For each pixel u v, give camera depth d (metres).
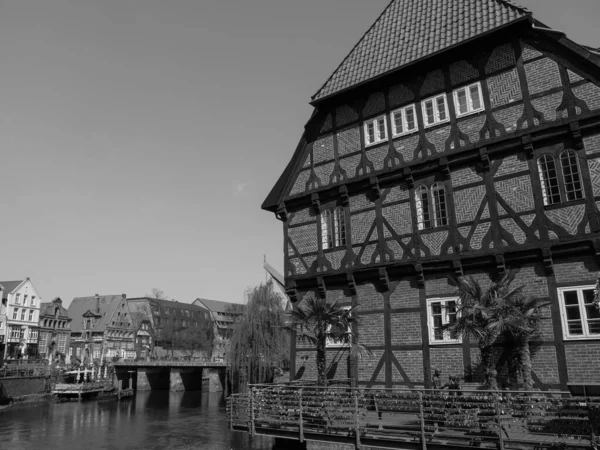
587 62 13.87
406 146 17.11
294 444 14.36
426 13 18.30
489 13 16.03
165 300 106.81
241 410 15.22
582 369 12.70
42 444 27.34
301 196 19.53
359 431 12.32
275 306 40.38
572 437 10.04
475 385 14.03
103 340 85.75
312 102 19.50
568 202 13.55
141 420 36.62
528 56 15.04
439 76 16.84
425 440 11.20
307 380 18.09
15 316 66.81
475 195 15.23
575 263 13.31
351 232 17.94
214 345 100.19
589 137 13.56
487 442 10.44
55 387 53.12
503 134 14.97
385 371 16.09
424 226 16.25
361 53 19.53
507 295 12.55
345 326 15.70
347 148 18.78
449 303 15.26
